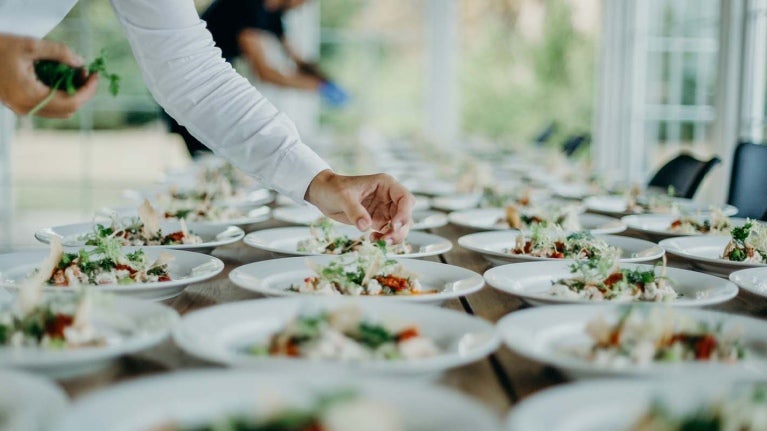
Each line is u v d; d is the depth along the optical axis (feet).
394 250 6.48
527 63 42.80
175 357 3.55
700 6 18.11
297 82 19.57
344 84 34.88
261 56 19.03
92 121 27.53
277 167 5.83
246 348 3.50
